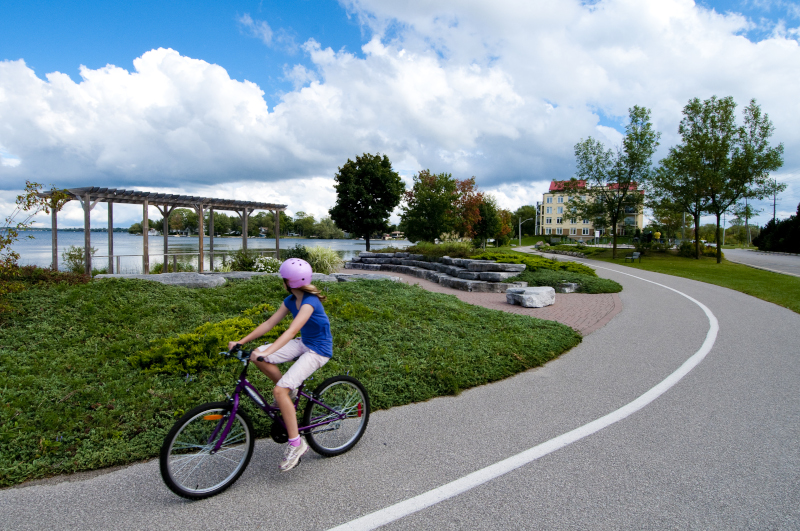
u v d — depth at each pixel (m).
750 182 31.58
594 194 37.59
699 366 6.28
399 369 5.63
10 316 6.36
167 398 4.47
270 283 10.04
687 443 3.84
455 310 9.26
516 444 3.84
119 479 3.27
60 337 5.97
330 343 3.54
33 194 6.88
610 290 14.55
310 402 3.56
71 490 3.12
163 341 5.81
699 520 2.73
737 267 28.11
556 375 5.93
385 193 36.38
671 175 34.09
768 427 4.18
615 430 4.12
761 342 7.77
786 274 23.27
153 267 21.38
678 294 14.23
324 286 10.45
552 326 8.52
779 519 2.75
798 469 3.38
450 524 2.70
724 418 4.40
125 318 6.83
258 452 3.73
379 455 3.66
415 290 11.41
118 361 5.35
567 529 2.65
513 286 14.59
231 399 3.25
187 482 3.09
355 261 25.52
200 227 19.81
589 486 3.14
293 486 3.18
